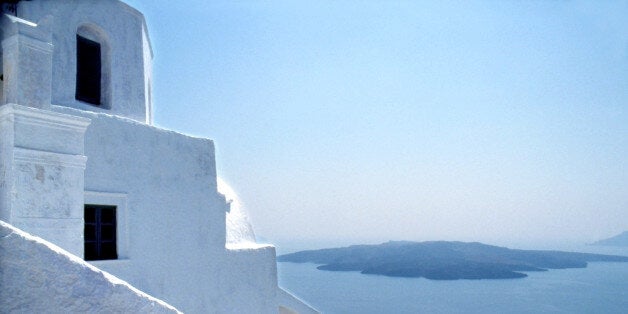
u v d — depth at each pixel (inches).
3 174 183.8
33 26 200.1
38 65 199.8
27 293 106.4
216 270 371.9
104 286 118.9
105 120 309.4
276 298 429.4
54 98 321.1
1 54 200.8
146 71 398.3
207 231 368.2
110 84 357.4
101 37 361.7
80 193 198.2
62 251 113.1
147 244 323.3
